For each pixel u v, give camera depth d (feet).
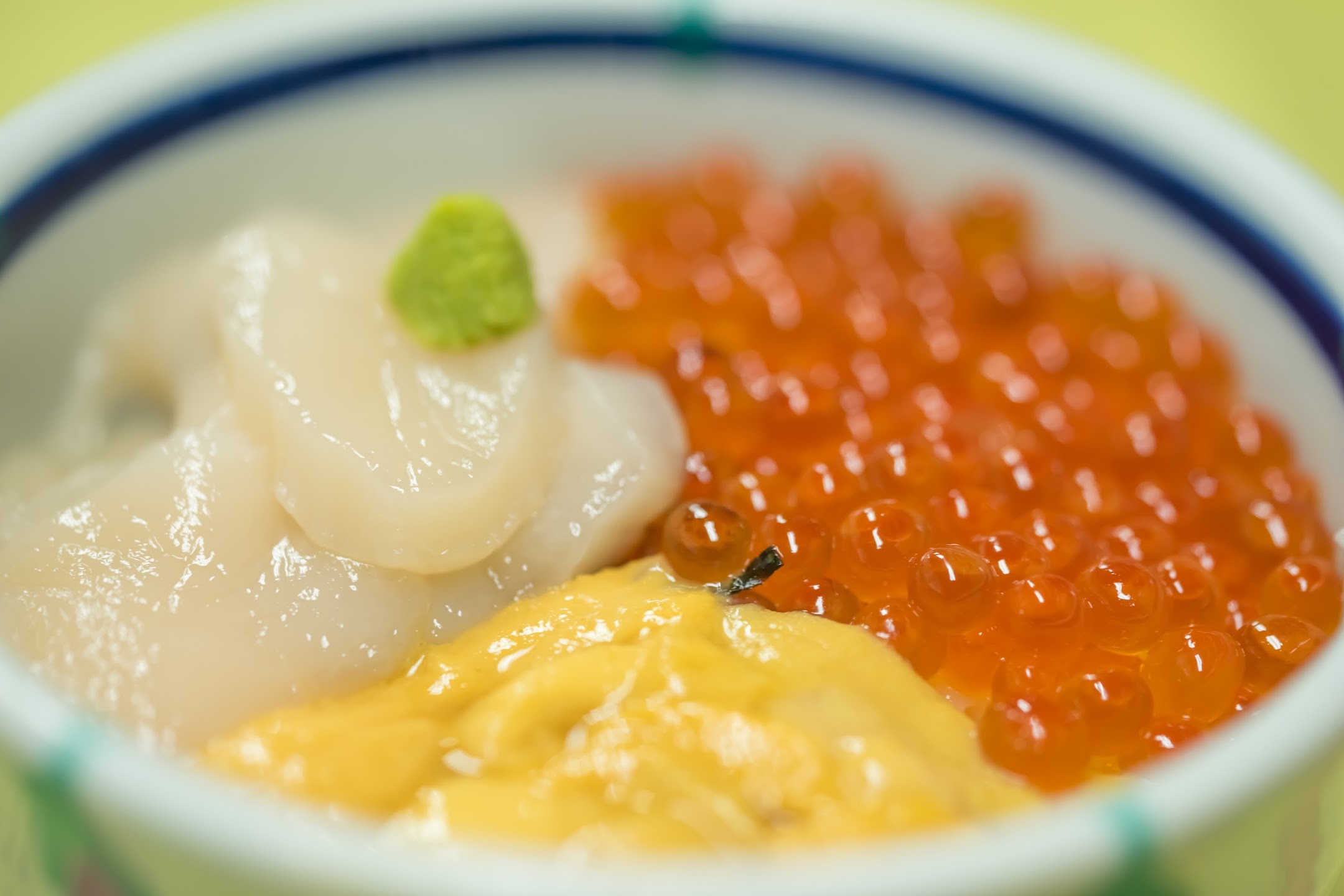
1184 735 0.74
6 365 0.82
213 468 0.76
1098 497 0.80
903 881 0.62
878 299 0.90
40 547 0.75
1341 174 1.01
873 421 0.83
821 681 0.73
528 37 0.89
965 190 0.91
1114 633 0.76
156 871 0.64
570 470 0.79
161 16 1.03
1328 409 0.82
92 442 0.84
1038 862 0.63
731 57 0.90
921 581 0.75
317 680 0.74
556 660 0.72
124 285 0.85
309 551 0.76
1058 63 0.87
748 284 0.90
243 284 0.81
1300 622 0.76
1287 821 0.67
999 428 0.84
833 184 0.91
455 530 0.76
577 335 0.88
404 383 0.79
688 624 0.74
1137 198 0.87
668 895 0.62
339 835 0.63
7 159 0.80
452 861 0.62
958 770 0.71
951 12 0.89
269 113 0.87
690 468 0.80
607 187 0.92
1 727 0.64
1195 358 0.86
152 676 0.73
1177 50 1.06
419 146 0.90
